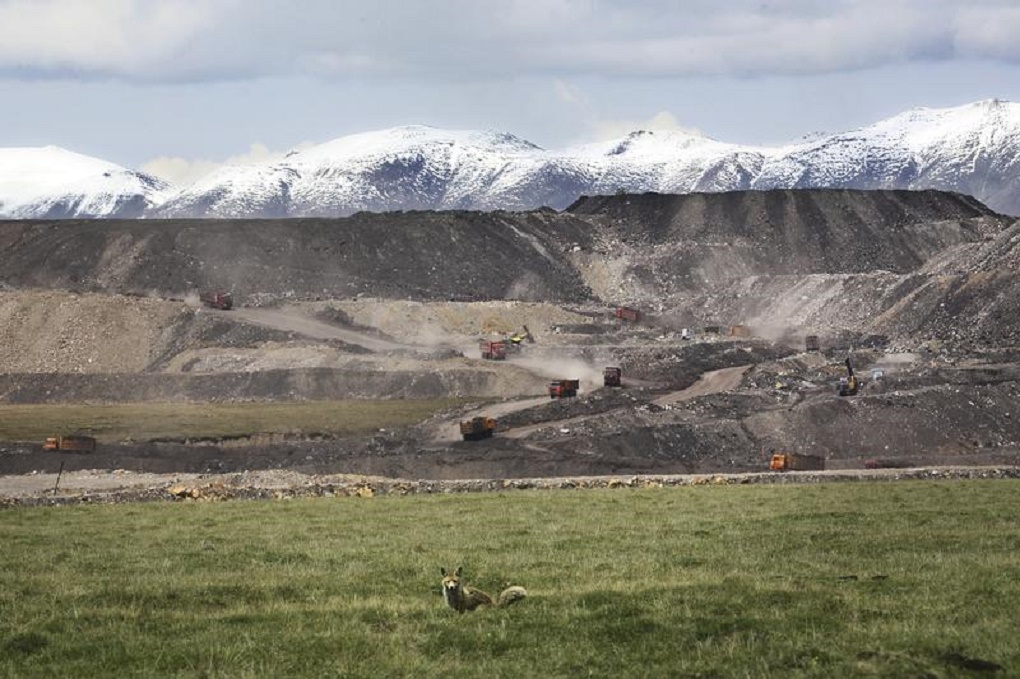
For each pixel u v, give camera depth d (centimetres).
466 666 7256
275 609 8931
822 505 15825
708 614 8206
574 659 7344
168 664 7456
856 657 7200
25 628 8394
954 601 8669
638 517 14638
